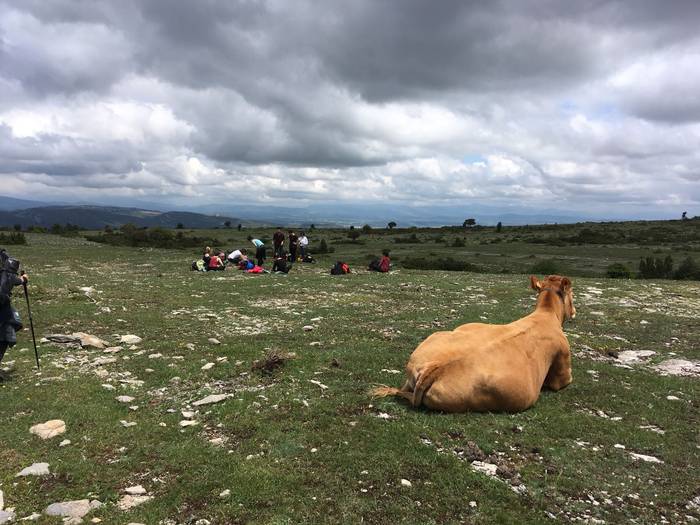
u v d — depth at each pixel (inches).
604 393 232.7
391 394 212.5
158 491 142.1
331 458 159.5
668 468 163.3
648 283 692.1
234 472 149.8
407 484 145.6
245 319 389.1
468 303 488.1
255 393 217.0
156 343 305.9
